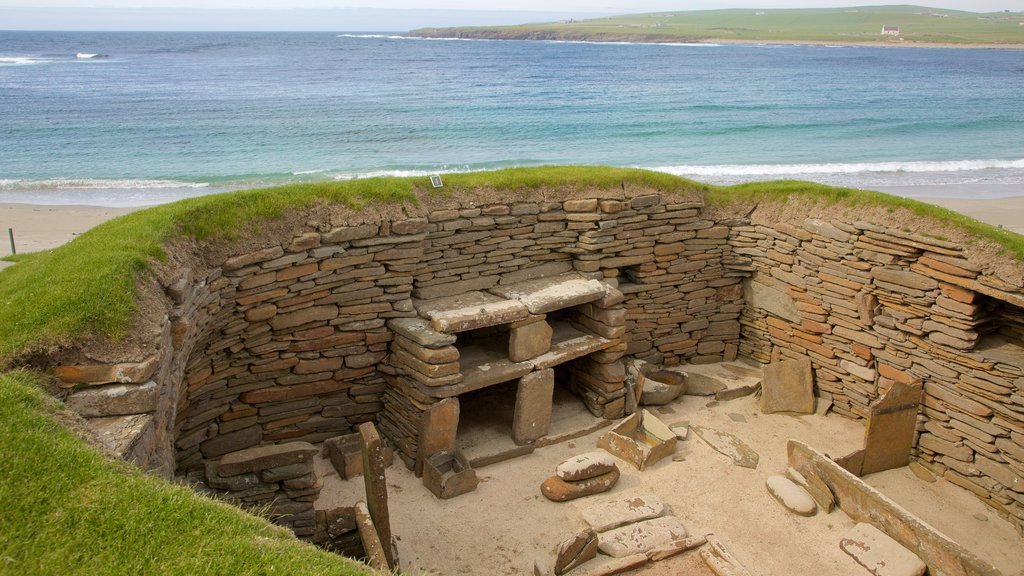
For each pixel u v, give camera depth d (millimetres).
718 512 8930
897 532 8156
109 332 6570
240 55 110250
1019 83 71750
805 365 11750
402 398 10031
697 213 12312
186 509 4773
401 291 10195
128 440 5719
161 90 56031
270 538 4867
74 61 93062
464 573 7832
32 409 5410
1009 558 8570
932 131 39938
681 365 12969
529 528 8586
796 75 78188
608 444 10273
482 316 9750
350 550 8133
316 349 9805
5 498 4461
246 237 9148
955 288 9633
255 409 9648
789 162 31281
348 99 50812
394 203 10180
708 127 39938
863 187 26516
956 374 9734
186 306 7750
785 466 10008
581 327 11430
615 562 7562
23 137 34906
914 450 10391
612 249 11609
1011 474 9195
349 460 9492
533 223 11320
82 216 21625
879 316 10695
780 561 8062
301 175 27344
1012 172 29547
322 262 9523
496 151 33062
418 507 8984
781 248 12016
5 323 6578
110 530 4438
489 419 10953
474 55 113062
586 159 31391
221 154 31922
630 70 82438
